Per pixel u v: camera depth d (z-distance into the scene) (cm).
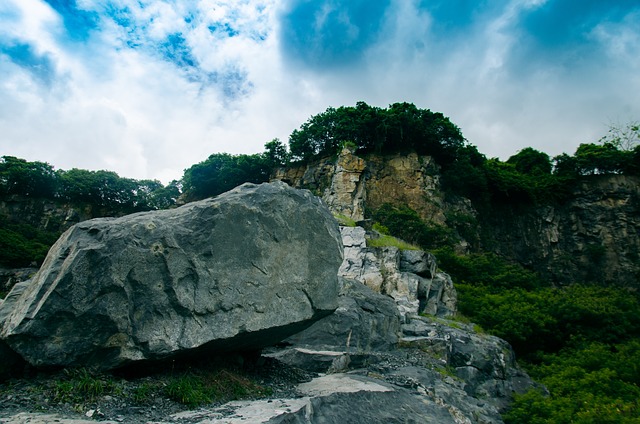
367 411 786
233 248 780
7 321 695
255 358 925
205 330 721
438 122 5578
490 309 2591
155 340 680
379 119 5456
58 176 5394
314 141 5719
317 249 900
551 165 7012
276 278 820
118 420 580
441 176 5572
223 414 616
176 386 684
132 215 784
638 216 6038
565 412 1268
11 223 4831
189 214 783
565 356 2269
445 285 2188
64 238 736
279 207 860
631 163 6288
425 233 4194
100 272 668
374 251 2081
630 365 1905
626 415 1245
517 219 6041
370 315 1437
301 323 848
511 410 1402
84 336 654
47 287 667
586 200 6206
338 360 1098
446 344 1485
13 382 662
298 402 695
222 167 5906
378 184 5172
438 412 900
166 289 705
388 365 1208
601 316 2670
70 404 607
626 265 5794
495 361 1593
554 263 5894
